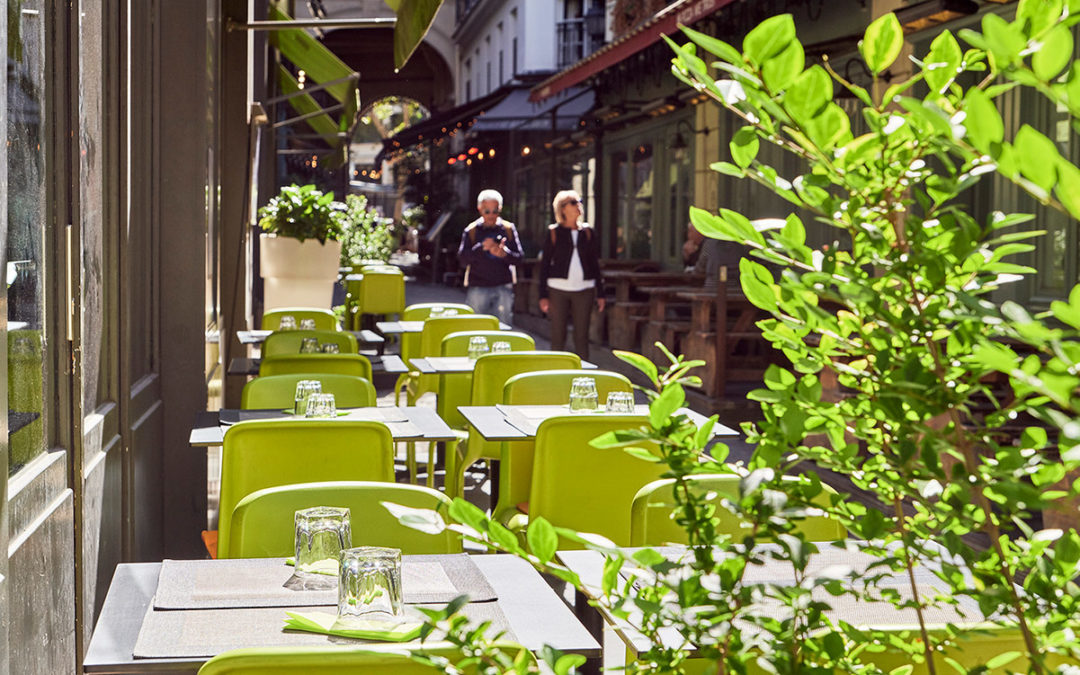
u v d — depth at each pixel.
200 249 5.98
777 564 2.62
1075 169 0.70
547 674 1.98
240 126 10.50
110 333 4.35
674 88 16.45
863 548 1.13
